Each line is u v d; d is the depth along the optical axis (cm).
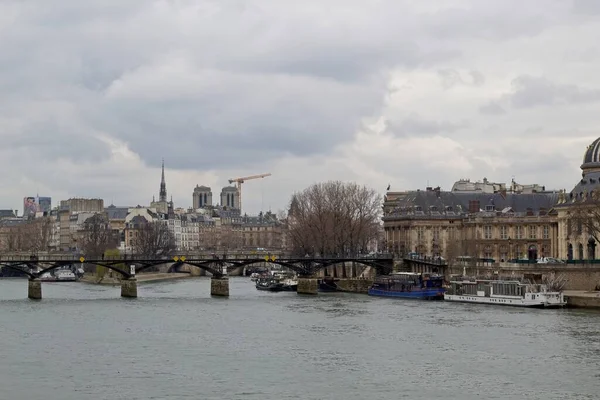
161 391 10431
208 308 18962
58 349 13175
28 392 10438
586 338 13750
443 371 11406
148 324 15988
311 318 16800
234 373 11362
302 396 10175
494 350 12781
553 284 19100
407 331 14762
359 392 10338
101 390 10494
